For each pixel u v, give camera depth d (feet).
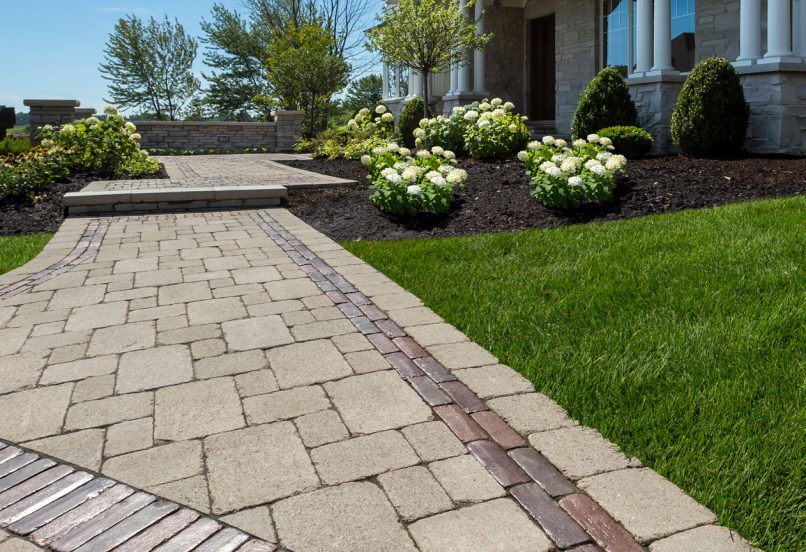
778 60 28.32
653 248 14.60
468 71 53.16
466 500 6.09
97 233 20.22
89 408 8.21
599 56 46.50
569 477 6.39
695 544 5.34
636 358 9.08
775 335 9.36
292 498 6.20
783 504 5.84
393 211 21.42
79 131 34.55
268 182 29.12
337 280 14.10
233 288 13.66
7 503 6.25
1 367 9.57
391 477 6.50
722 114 28.27
